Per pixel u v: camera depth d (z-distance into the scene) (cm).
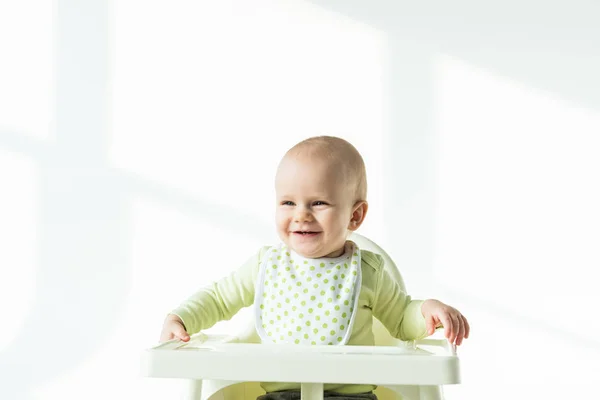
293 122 187
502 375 183
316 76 187
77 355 190
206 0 190
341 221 100
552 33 185
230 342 101
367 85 186
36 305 191
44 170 192
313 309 101
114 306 189
